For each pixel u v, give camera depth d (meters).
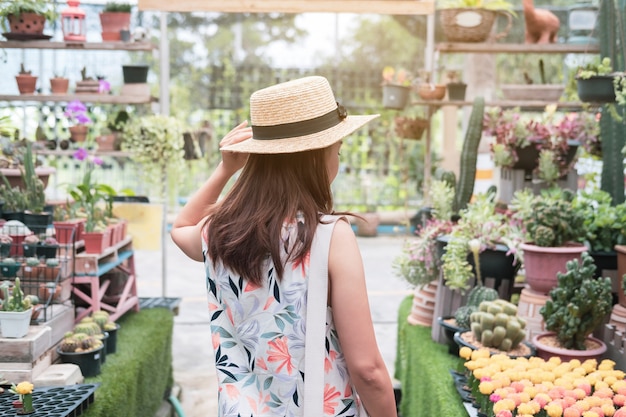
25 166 3.55
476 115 3.79
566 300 2.70
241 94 9.10
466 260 3.31
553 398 2.20
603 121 3.79
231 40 9.16
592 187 4.30
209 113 9.63
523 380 2.33
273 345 1.46
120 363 3.11
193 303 6.46
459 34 5.18
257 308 1.47
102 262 3.73
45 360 2.77
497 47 5.13
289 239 1.45
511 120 4.04
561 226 3.01
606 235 3.27
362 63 9.33
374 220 9.96
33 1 4.51
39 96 4.69
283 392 1.47
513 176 4.11
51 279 3.10
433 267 3.59
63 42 4.61
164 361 3.82
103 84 4.84
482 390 2.32
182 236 1.66
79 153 4.30
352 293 1.43
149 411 3.45
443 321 3.18
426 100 5.64
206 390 4.29
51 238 3.25
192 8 4.31
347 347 1.44
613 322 2.85
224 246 1.46
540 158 3.93
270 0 4.32
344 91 9.32
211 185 1.71
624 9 3.75
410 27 7.50
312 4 4.32
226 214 1.50
